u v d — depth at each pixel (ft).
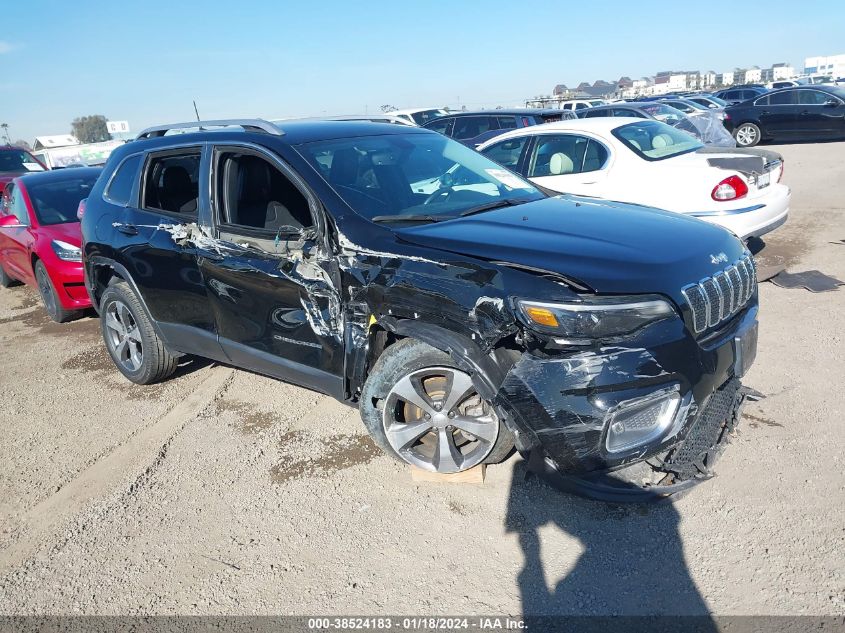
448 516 10.43
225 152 13.16
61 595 9.50
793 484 10.37
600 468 9.11
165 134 15.83
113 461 13.05
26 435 14.49
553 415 9.01
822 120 59.52
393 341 11.48
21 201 24.16
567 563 9.23
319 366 11.87
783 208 21.59
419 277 10.07
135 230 14.89
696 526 9.69
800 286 19.83
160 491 11.85
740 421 12.28
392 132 14.28
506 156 24.93
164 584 9.53
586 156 22.88
